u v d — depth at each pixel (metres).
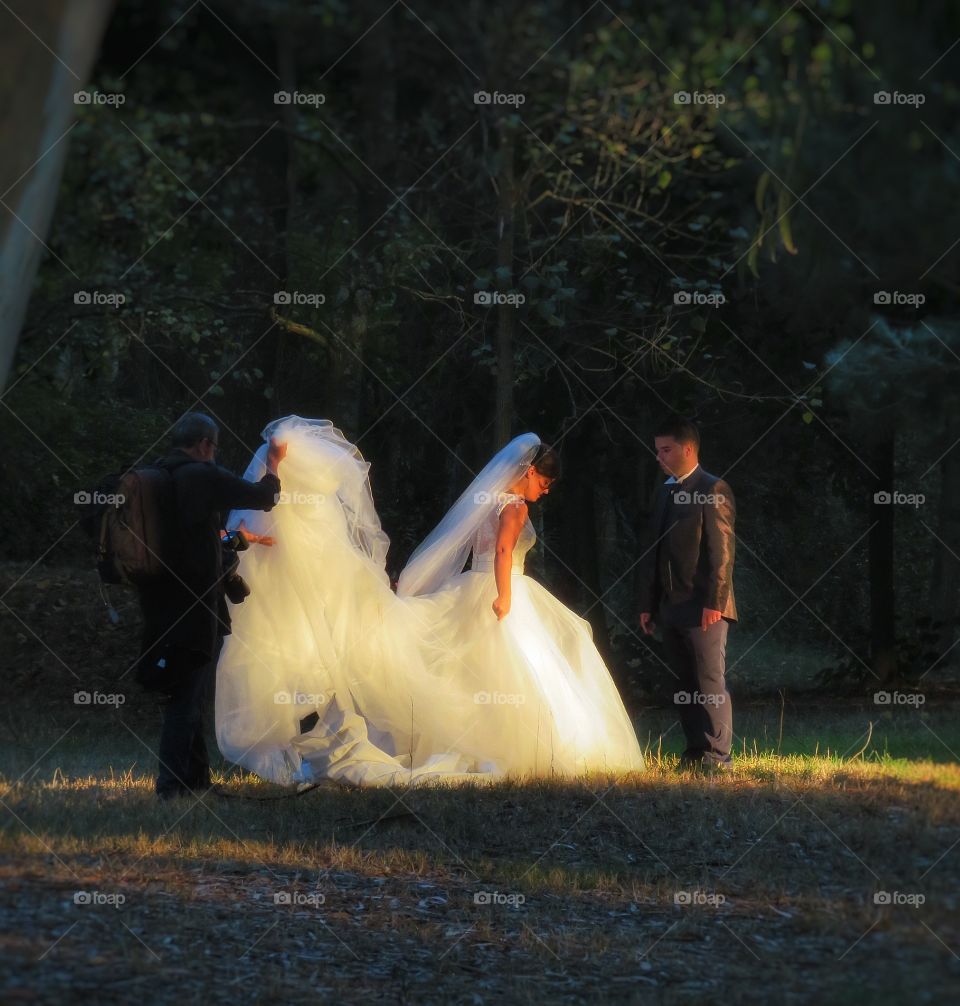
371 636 28.58
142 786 26.94
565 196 43.31
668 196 42.66
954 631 66.94
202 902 17.41
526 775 27.61
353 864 20.44
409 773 27.22
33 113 11.62
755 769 27.95
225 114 42.03
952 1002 13.30
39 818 21.39
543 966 15.84
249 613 28.42
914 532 74.94
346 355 43.53
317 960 15.69
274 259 44.41
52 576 65.06
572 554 54.16
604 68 39.03
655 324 43.53
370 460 51.03
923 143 17.98
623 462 52.28
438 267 44.56
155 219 42.34
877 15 16.98
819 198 19.94
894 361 23.86
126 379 58.16
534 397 48.69
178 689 24.97
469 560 32.34
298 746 27.95
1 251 11.73
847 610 71.12
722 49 30.98
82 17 11.80
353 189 47.69
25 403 51.62
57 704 50.31
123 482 24.16
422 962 15.98
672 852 21.14
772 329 45.62
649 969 15.62
